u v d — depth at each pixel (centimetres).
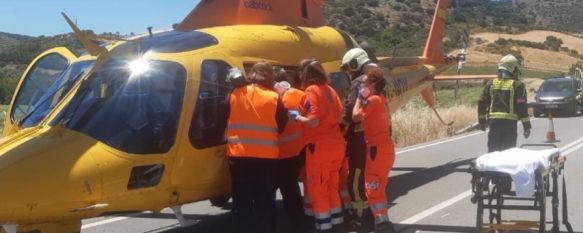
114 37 681
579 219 789
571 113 2728
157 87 621
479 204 637
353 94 698
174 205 638
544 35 9606
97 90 615
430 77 1233
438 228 771
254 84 650
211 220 870
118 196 577
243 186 654
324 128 661
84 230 818
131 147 586
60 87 663
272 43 766
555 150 673
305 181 707
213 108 655
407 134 1867
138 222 862
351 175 718
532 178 601
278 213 879
